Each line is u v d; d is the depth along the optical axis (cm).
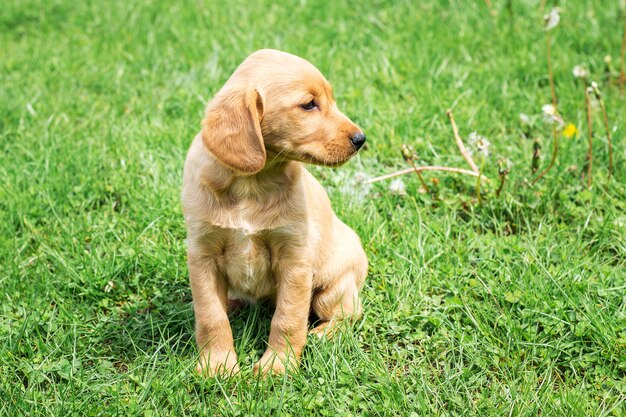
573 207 179
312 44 227
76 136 200
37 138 198
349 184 185
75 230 177
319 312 162
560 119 179
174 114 207
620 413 147
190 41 234
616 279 165
